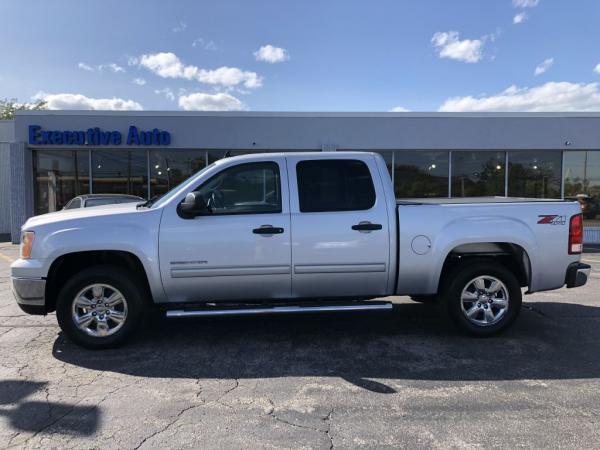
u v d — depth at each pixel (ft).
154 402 12.38
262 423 11.24
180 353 16.11
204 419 11.45
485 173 53.42
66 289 16.01
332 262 16.51
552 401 12.37
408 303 23.02
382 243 16.65
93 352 16.21
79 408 12.04
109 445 10.27
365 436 10.62
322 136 52.19
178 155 53.21
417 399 12.53
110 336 16.24
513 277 17.24
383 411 11.85
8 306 22.94
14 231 53.31
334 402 12.37
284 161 16.90
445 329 18.71
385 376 14.11
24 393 12.94
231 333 18.30
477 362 15.21
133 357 15.74
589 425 11.09
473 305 17.53
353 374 14.28
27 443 10.35
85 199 38.42
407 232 16.75
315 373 14.37
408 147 52.08
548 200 18.33
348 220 16.55
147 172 53.31
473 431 10.83
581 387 13.28
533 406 12.09
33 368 14.78
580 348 16.48
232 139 52.19
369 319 20.17
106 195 39.78
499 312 17.47
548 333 18.15
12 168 52.65
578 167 53.36
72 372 14.44
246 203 16.66
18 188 52.90
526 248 17.04
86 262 17.15
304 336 17.93
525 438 10.50
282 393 12.94
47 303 16.33
